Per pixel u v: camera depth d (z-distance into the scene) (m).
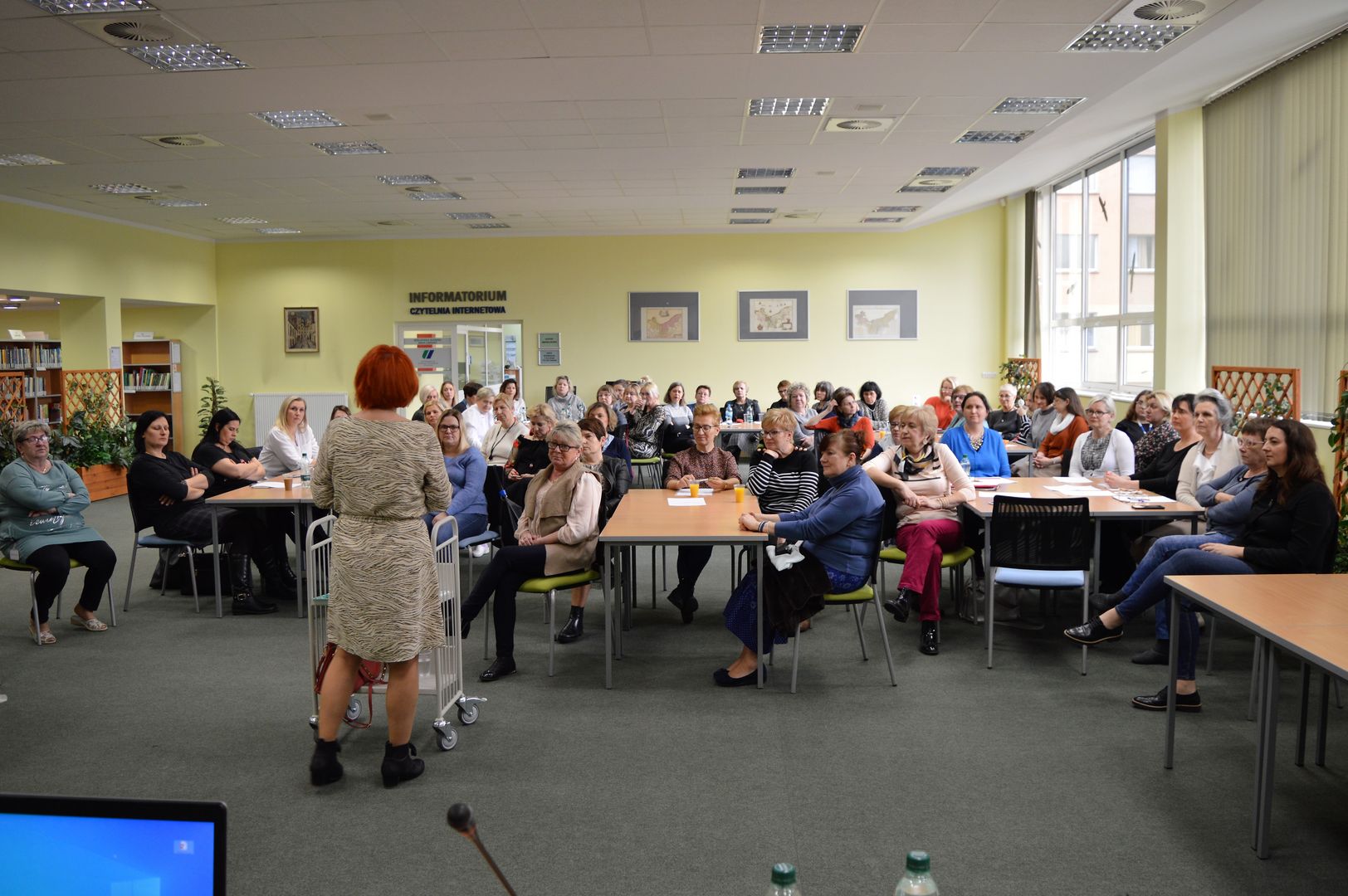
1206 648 5.07
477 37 5.92
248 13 5.51
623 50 6.21
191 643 5.32
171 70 6.52
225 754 3.76
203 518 6.02
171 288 14.09
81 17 5.55
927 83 7.05
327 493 3.41
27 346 12.25
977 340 14.67
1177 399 5.83
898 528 5.42
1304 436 4.11
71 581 7.01
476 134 8.44
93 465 11.50
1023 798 3.31
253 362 15.25
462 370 15.14
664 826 3.12
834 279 14.77
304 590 6.07
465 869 2.86
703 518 4.93
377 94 7.12
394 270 15.05
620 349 14.98
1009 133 8.78
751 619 4.48
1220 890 2.71
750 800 3.31
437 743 3.84
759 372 14.91
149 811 1.08
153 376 14.55
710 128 8.31
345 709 3.49
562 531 4.70
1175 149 8.96
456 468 6.10
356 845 3.01
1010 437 9.52
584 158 9.51
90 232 12.39
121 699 4.40
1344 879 2.77
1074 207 12.33
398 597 3.31
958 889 2.72
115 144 8.61
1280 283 7.66
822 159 9.70
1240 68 7.62
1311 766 3.57
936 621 5.04
